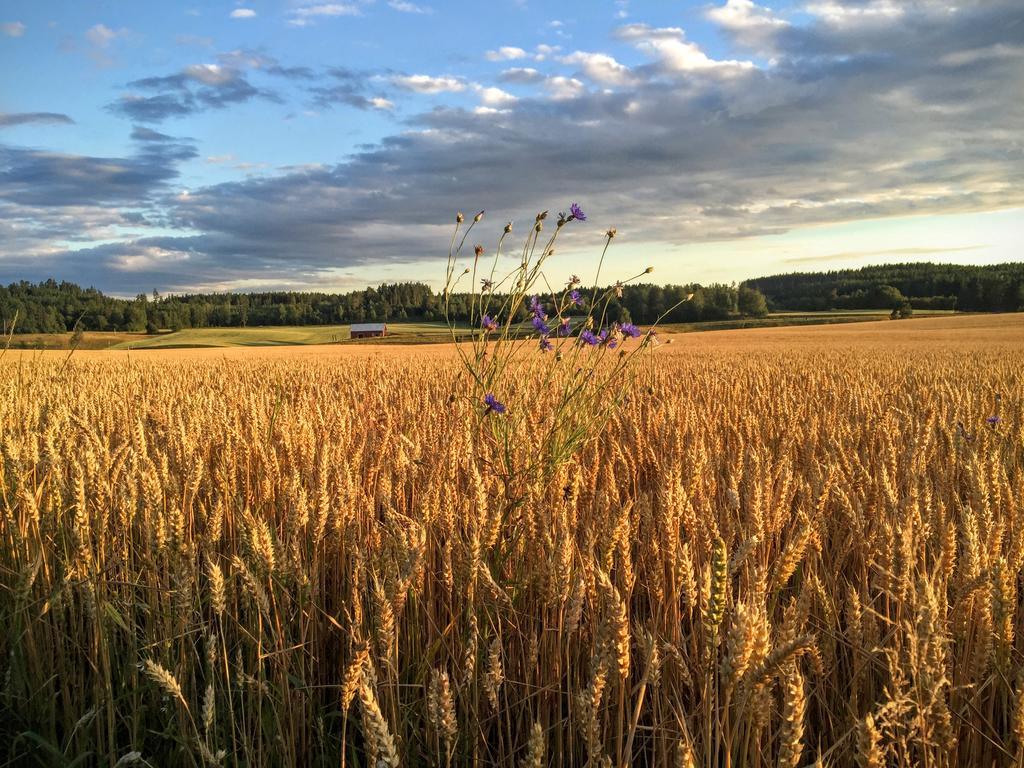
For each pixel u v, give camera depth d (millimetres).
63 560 3402
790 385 10953
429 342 65500
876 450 5508
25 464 3920
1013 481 4031
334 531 3551
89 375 13992
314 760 2992
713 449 5426
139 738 2994
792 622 2381
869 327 66688
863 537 3145
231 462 4277
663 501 2975
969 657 2537
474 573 2771
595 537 2996
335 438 5289
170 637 3072
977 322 68500
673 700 2736
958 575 2490
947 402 7879
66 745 2867
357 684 2113
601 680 1978
